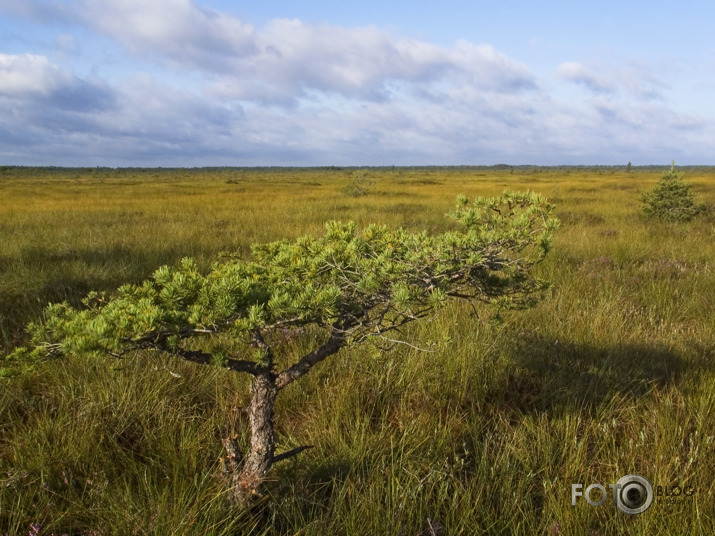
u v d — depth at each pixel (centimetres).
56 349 199
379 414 337
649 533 218
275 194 2792
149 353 380
